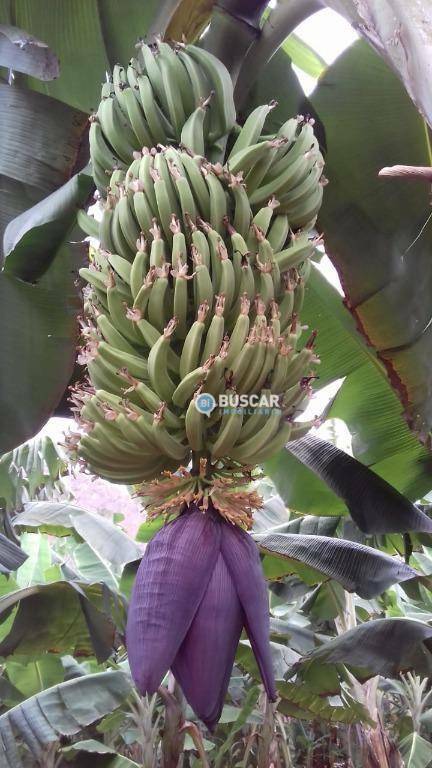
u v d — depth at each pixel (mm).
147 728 2486
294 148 950
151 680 660
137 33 1415
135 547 2740
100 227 918
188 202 835
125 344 849
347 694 2592
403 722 3510
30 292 1376
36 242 1318
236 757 3635
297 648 2799
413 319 1568
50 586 2127
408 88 594
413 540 2270
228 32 1076
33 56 1154
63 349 1388
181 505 779
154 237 811
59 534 3031
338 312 1813
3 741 2031
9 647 2121
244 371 770
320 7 1028
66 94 1511
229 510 744
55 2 1413
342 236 1580
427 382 1539
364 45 1546
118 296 847
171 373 831
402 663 1917
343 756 4344
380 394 1896
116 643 2803
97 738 3424
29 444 2879
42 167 1348
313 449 1876
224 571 723
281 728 3178
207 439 813
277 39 1089
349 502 1756
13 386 1359
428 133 1557
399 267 1578
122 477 850
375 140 1590
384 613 3764
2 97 1373
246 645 2449
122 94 964
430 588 2217
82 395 840
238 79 1128
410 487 2023
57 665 2922
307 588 2844
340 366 1876
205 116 964
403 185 1568
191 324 840
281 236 895
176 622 681
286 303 855
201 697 678
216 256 816
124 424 766
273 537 2115
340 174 1593
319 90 1602
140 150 974
